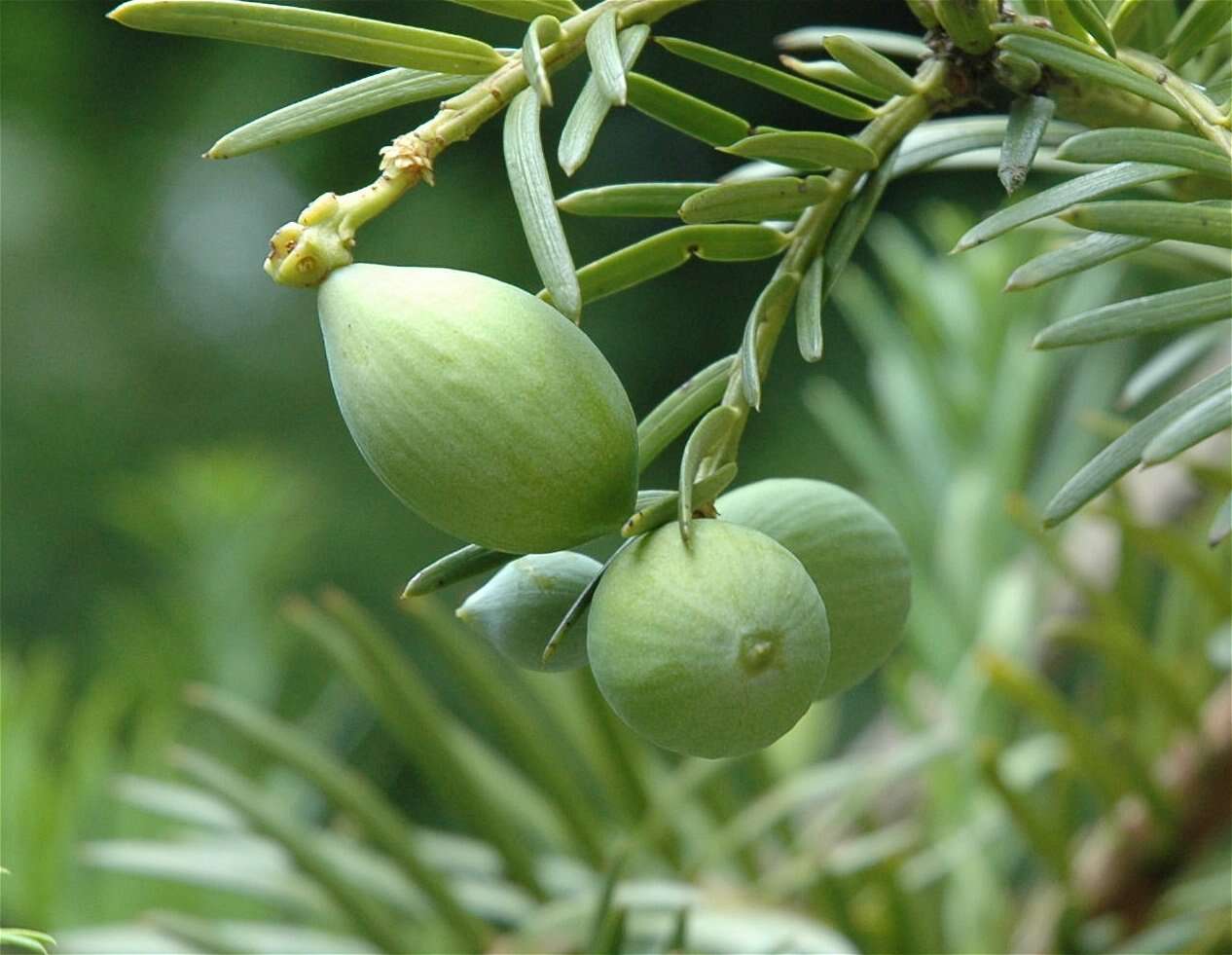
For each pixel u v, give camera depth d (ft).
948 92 1.09
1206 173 1.03
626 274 1.09
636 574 1.04
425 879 1.30
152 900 1.52
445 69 1.05
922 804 1.55
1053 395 1.94
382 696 1.32
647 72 4.39
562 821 1.33
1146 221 1.01
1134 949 1.32
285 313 4.24
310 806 1.65
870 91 1.11
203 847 1.37
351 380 1.04
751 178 1.07
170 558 2.07
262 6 1.04
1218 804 1.33
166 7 1.04
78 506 4.03
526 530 1.04
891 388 1.80
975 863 1.45
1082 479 1.01
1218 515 0.99
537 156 1.03
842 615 1.08
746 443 3.74
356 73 4.25
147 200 4.25
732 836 1.36
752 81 1.09
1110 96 1.09
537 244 1.03
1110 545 1.62
